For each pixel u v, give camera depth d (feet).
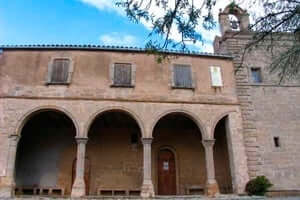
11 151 59.06
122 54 69.56
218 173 73.92
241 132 67.41
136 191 70.33
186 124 77.51
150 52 22.16
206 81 70.28
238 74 72.33
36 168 70.13
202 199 53.52
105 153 72.90
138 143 74.64
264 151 66.90
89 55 68.39
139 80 67.62
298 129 70.08
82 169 59.36
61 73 66.03
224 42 77.30
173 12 19.86
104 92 65.36
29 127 72.95
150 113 65.16
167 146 76.02
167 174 74.08
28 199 52.24
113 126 75.46
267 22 21.48
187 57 71.77
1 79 64.18
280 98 72.02
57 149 72.23
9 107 62.08
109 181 70.74
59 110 62.95
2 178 56.90
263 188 60.08
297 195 63.21
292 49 24.04
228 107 68.80
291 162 67.00
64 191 68.85
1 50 66.90
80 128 61.98
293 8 20.07
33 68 65.87
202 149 76.43
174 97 67.26
